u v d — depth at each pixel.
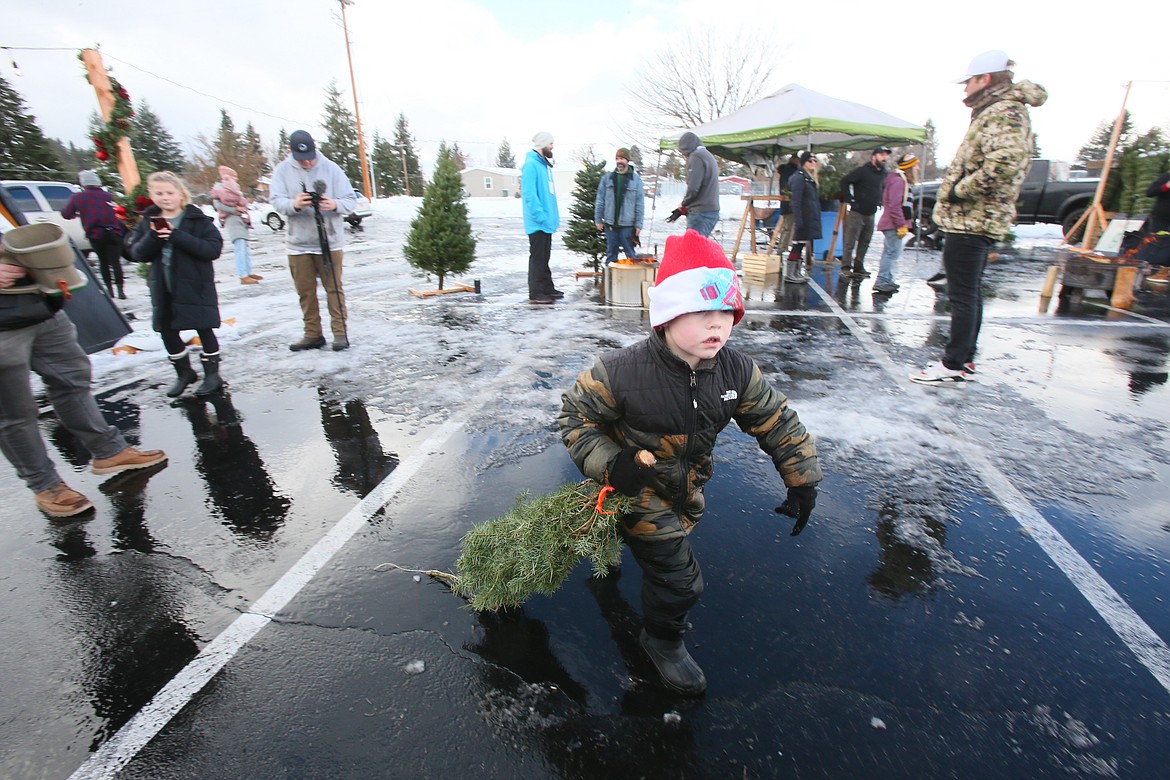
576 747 1.83
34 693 2.04
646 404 1.94
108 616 2.40
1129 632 2.27
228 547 2.85
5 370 2.84
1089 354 5.70
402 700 1.99
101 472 3.52
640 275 7.82
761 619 2.34
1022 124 4.09
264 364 5.60
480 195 77.75
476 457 3.69
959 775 1.74
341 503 3.21
